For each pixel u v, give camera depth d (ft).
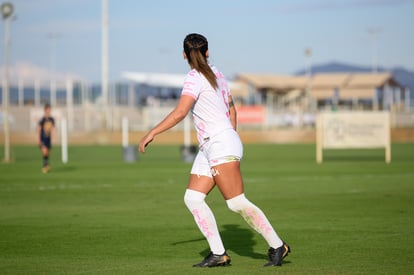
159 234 107.34
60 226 116.78
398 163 281.33
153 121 588.09
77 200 157.28
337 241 98.68
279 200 151.33
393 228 110.32
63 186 191.52
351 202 146.10
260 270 78.38
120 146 487.20
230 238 102.94
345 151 403.34
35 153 407.44
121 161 317.01
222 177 76.89
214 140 76.54
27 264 84.69
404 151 398.83
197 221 79.97
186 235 106.32
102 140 542.57
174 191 175.73
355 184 188.44
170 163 296.10
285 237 102.53
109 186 190.60
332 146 288.92
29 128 621.31
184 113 75.87
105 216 129.08
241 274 76.28
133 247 96.27
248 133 564.30
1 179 216.33
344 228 110.73
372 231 107.45
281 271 77.66
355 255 87.81
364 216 124.47
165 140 560.20
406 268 79.30
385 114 286.25
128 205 146.72
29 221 123.24
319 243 97.09
